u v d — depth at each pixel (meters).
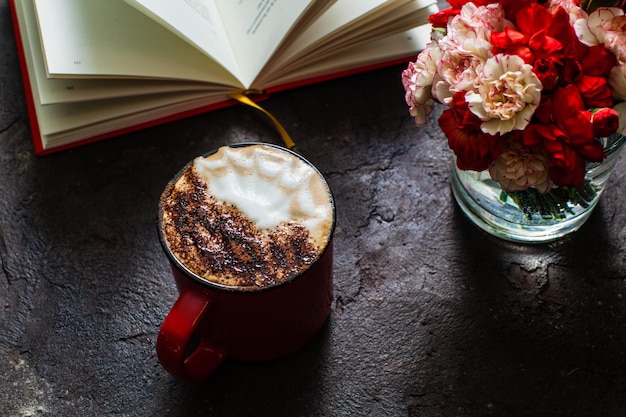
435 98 0.46
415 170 0.59
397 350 0.52
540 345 0.52
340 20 0.59
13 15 0.66
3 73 0.64
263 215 0.46
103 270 0.56
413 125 0.61
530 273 0.55
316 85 0.63
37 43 0.60
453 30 0.45
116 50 0.58
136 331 0.53
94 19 0.59
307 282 0.45
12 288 0.55
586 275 0.54
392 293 0.54
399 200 0.58
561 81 0.43
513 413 0.50
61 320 0.54
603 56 0.42
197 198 0.47
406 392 0.51
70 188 0.59
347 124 0.61
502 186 0.46
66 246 0.56
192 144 0.60
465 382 0.51
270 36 0.59
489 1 0.45
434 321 0.53
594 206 0.56
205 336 0.48
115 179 0.59
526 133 0.43
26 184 0.59
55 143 0.59
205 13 0.60
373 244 0.56
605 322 0.53
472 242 0.56
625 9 0.47
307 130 0.61
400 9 0.60
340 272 0.55
